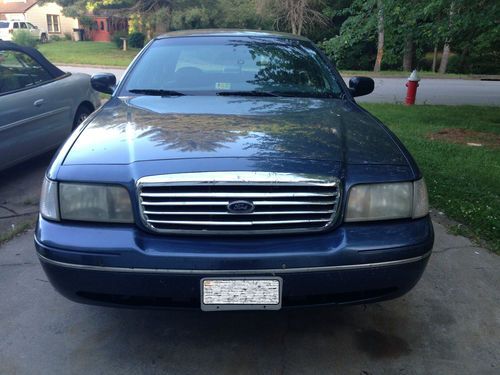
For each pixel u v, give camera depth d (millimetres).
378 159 2566
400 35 9430
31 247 3826
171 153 2477
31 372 2496
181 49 4027
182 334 2811
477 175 5621
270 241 2334
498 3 7609
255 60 3926
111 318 2949
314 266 2307
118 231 2354
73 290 2396
